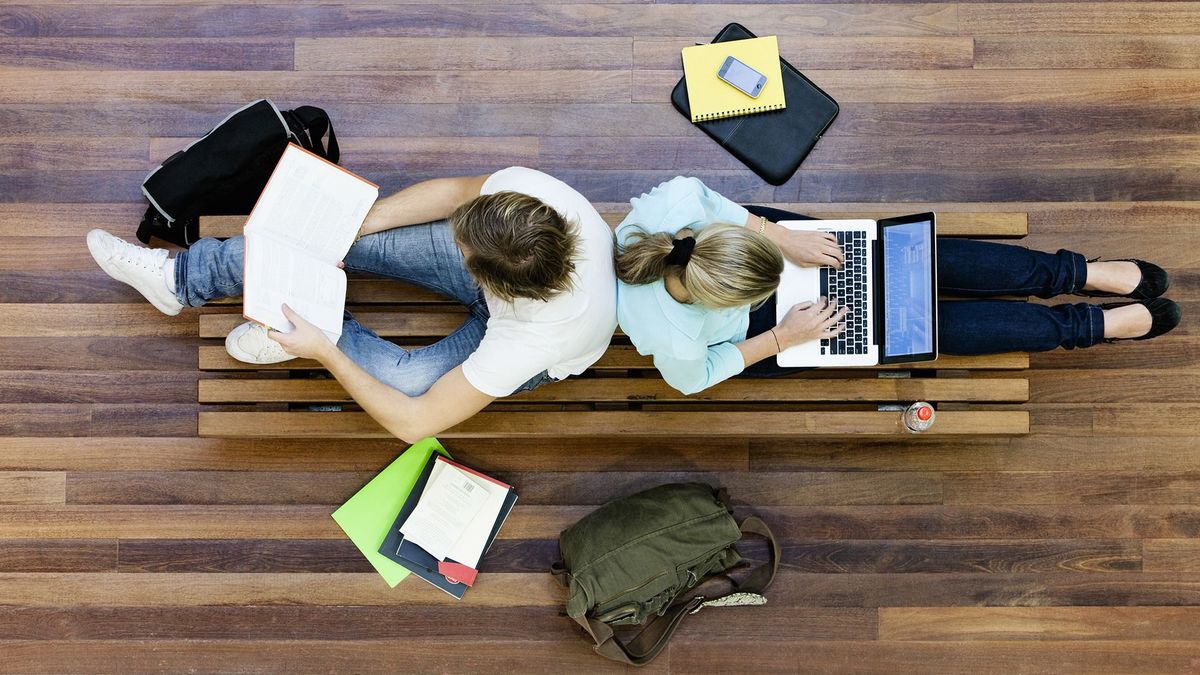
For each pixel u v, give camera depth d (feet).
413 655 7.02
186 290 6.11
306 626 7.00
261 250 5.48
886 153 7.11
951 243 6.26
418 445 7.00
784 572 7.08
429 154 7.08
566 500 7.04
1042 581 7.09
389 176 7.07
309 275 5.63
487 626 7.02
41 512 6.97
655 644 6.82
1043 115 7.14
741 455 7.08
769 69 7.02
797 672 7.07
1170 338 7.09
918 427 6.40
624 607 6.57
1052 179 7.13
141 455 6.98
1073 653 7.08
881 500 7.09
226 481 6.99
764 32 7.12
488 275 4.34
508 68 7.09
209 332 6.57
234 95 7.08
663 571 6.57
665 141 7.10
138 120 7.05
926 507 7.09
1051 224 7.11
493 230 4.18
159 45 7.07
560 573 6.75
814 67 7.11
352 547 7.02
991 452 7.10
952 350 6.27
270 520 6.99
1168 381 7.10
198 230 6.63
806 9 7.11
